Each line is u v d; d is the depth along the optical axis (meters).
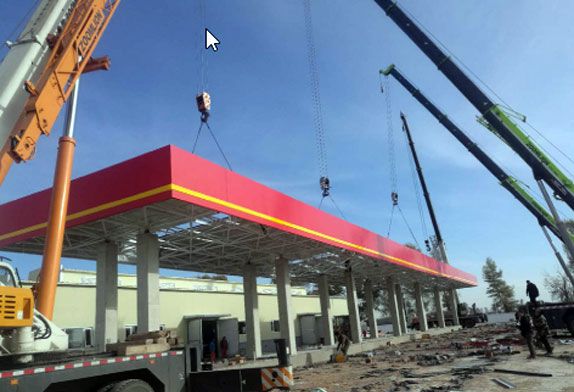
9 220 17.53
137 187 14.38
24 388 6.65
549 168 22.44
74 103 10.82
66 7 10.62
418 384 13.08
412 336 37.91
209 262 28.39
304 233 20.52
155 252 17.48
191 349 9.98
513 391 10.63
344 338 24.55
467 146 33.03
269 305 40.47
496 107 23.16
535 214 29.72
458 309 58.19
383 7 24.91
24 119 9.28
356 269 36.00
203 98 16.97
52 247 9.51
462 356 19.61
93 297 25.05
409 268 36.31
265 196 18.16
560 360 15.14
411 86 36.62
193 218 17.34
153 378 8.87
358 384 14.43
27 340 7.44
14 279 8.30
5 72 9.55
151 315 16.48
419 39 24.39
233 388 9.80
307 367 22.22
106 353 9.02
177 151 14.17
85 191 15.74
